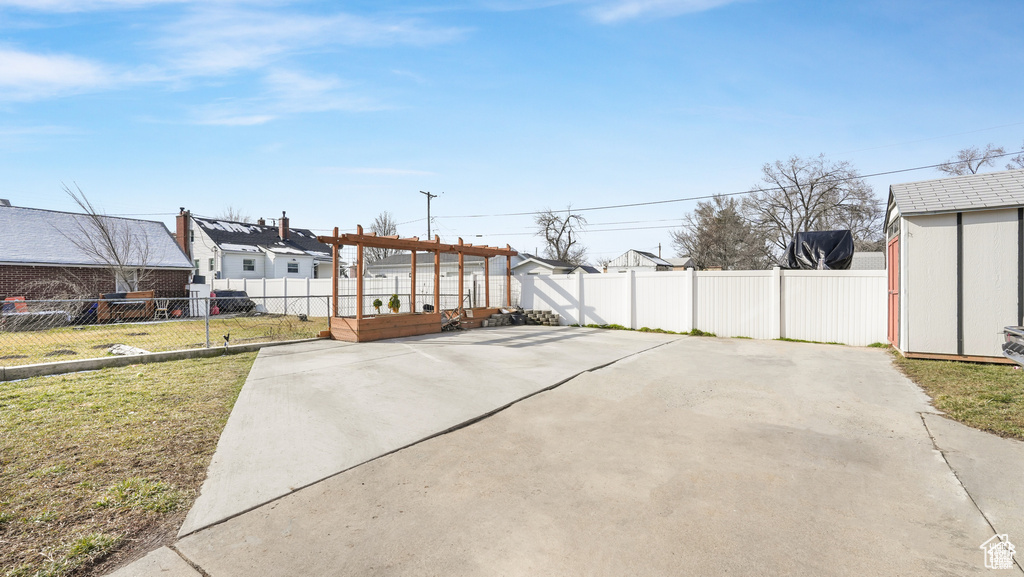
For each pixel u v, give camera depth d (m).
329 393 5.83
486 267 14.68
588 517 2.89
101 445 4.00
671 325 12.68
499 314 14.71
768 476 3.47
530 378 6.62
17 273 17.22
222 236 31.69
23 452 3.82
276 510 2.99
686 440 4.24
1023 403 5.04
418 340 10.81
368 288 19.66
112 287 19.59
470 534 2.71
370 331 10.72
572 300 14.57
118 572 2.35
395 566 2.41
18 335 12.07
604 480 3.42
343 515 2.93
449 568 2.38
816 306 10.79
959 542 2.59
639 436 4.36
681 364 7.78
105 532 2.69
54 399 5.45
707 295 12.05
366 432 4.43
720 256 37.56
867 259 17.81
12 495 3.09
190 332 12.73
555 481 3.40
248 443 4.11
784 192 34.19
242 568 2.39
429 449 4.04
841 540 2.62
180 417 4.80
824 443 4.13
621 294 13.60
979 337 7.43
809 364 7.79
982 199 7.43
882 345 9.99
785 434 4.38
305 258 33.72
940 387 5.95
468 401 5.47
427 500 3.12
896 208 8.44
